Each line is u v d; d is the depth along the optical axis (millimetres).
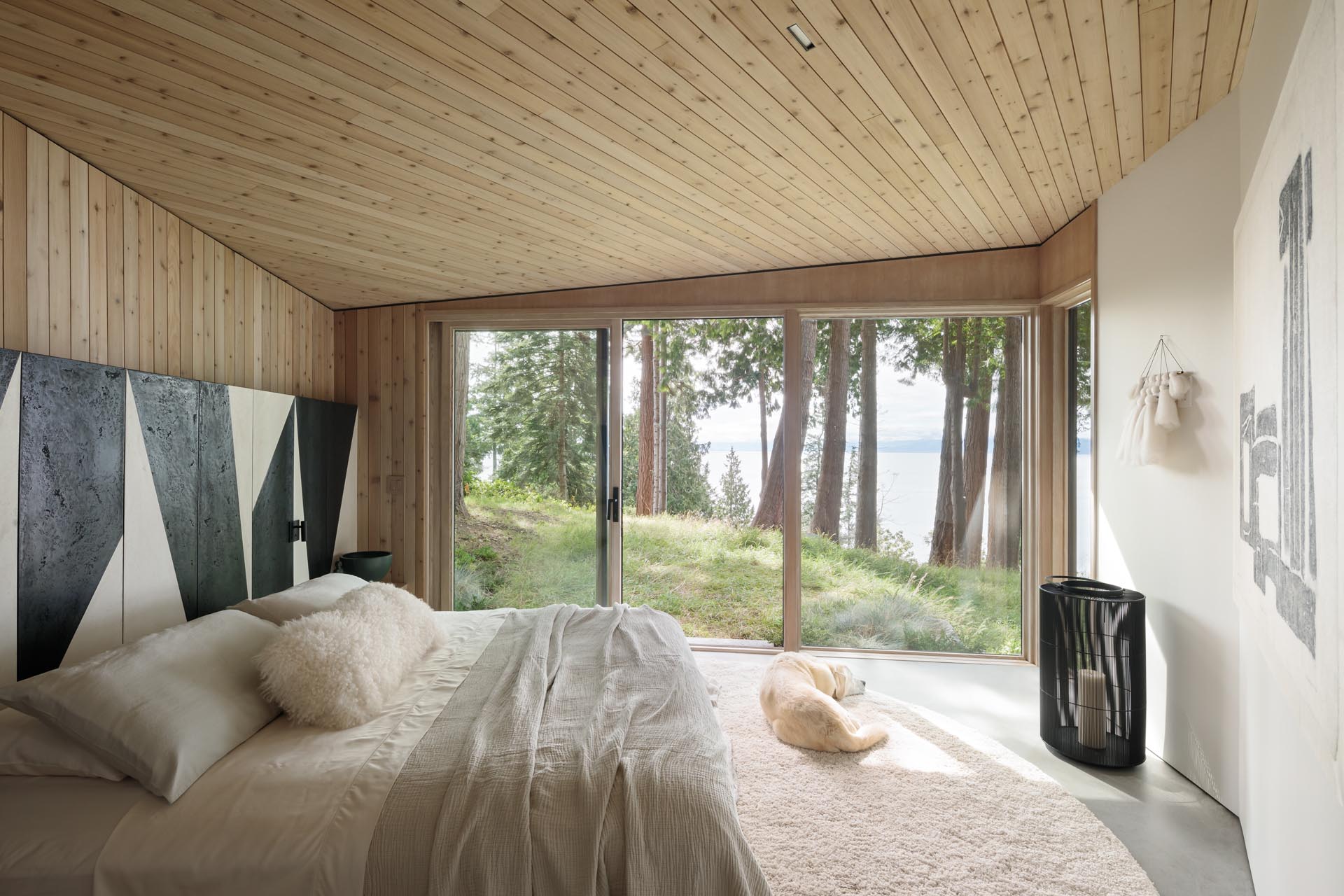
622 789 1773
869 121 2682
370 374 4984
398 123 2596
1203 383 2746
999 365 4578
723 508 4852
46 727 1871
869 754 3057
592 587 4938
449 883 1586
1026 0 1998
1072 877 2203
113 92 2336
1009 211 3750
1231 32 2172
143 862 1612
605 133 2721
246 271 3965
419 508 4949
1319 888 1454
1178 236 2904
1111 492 3504
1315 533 1250
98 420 2666
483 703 2258
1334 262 1100
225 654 2189
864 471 4715
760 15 2043
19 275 2521
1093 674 3002
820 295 4656
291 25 2020
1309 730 1310
